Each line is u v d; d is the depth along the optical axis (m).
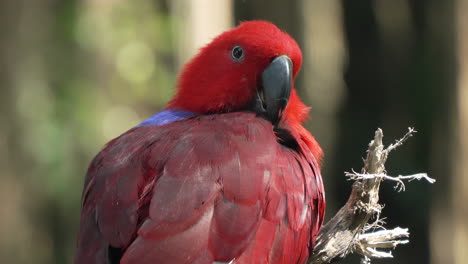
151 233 4.72
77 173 13.66
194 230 4.76
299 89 13.71
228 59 6.16
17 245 13.38
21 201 13.35
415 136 18.17
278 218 5.13
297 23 13.50
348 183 18.84
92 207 5.28
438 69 15.74
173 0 14.05
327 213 16.53
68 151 13.48
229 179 4.98
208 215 4.84
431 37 16.66
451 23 15.29
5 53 13.25
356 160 19.08
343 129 19.06
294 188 5.30
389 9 18.64
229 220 4.86
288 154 5.53
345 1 19.11
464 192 14.94
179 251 4.67
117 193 5.09
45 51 13.78
